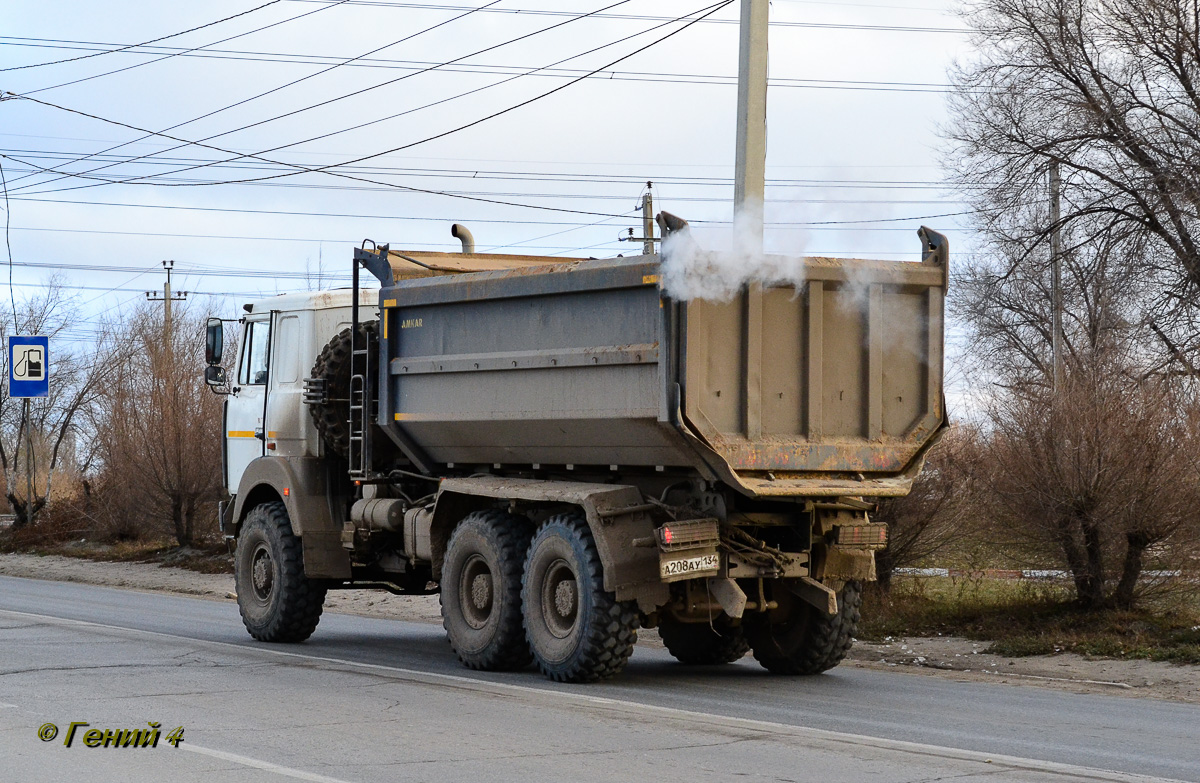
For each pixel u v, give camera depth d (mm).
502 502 12953
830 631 12547
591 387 11688
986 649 14617
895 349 11891
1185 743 9172
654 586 11422
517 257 15359
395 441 14273
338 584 15547
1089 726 9859
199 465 31609
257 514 15703
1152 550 15211
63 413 47750
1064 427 15023
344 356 14992
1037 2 28750
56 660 12719
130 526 36000
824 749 8500
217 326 17062
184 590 25625
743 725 9406
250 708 9945
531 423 12391
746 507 11695
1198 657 13297
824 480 11500
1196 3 27688
